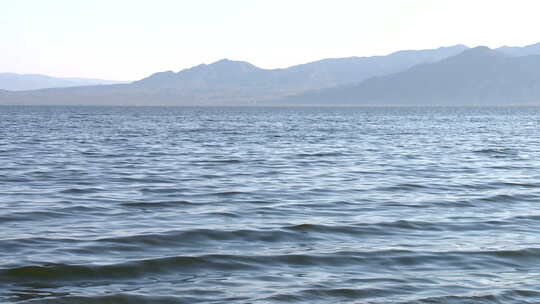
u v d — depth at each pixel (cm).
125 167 3681
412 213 2159
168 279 1366
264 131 9106
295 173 3403
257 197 2495
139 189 2705
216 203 2333
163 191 2647
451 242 1714
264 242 1695
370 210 2214
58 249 1588
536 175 3397
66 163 3900
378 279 1374
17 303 1204
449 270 1448
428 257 1555
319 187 2816
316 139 7012
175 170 3528
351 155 4725
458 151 5250
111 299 1235
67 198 2423
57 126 10388
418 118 18325
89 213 2100
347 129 10069
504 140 7094
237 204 2314
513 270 1454
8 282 1328
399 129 10181
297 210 2195
